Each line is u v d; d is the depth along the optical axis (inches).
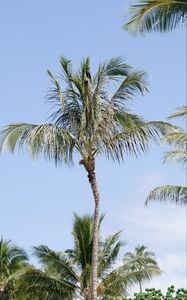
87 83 776.9
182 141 668.1
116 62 784.3
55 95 782.5
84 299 926.4
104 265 975.6
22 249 1411.2
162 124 772.6
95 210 782.5
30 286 926.4
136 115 808.3
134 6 597.9
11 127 764.6
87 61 788.6
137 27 603.5
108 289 933.2
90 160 784.3
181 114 653.3
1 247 1391.5
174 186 748.6
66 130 773.3
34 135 737.6
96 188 786.8
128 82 794.2
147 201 756.6
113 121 783.7
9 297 1256.2
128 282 928.3
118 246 991.6
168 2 588.4
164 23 602.2
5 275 1359.5
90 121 766.5
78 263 978.7
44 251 944.9
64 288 927.0
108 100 788.0
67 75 786.8
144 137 772.0
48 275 922.1
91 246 984.3
